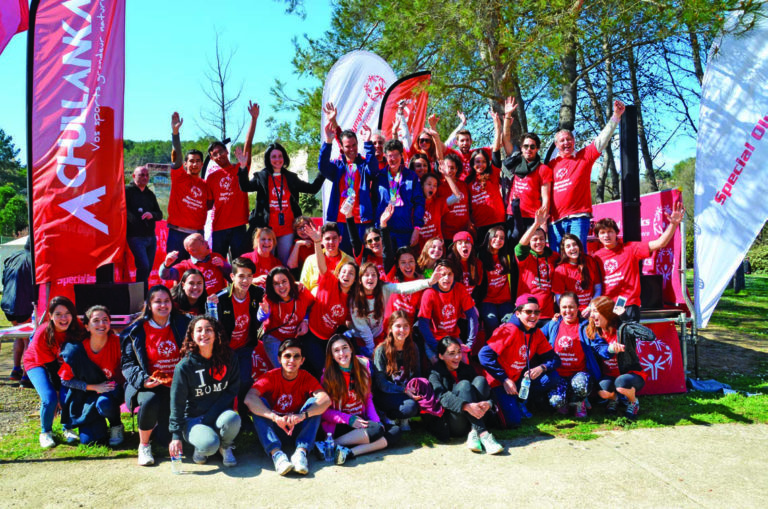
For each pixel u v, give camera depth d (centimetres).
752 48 714
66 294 605
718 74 728
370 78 802
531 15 886
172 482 406
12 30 567
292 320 529
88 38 563
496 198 695
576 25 852
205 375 440
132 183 707
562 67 920
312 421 452
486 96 992
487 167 694
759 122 701
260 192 647
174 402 433
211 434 430
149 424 439
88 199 562
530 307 526
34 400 619
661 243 600
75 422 477
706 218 709
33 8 543
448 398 482
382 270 620
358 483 404
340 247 659
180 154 632
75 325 482
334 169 655
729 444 479
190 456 457
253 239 604
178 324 481
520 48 877
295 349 458
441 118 1162
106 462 445
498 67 988
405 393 507
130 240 700
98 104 566
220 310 509
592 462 441
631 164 662
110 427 482
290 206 656
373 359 522
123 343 474
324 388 476
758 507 365
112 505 367
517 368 536
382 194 652
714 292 682
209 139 1426
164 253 819
